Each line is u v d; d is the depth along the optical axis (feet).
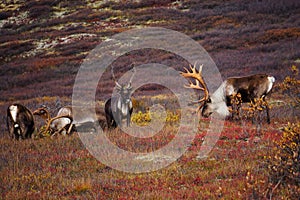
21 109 165.58
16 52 579.07
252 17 593.42
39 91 385.91
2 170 121.90
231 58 418.31
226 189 96.94
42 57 541.75
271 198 89.04
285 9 605.31
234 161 117.70
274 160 108.99
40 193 103.14
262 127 154.40
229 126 158.51
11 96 376.27
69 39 606.14
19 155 138.41
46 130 168.96
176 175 111.65
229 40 499.10
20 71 491.31
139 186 104.22
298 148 100.53
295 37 468.34
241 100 165.27
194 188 100.22
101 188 104.37
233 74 351.25
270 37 481.05
